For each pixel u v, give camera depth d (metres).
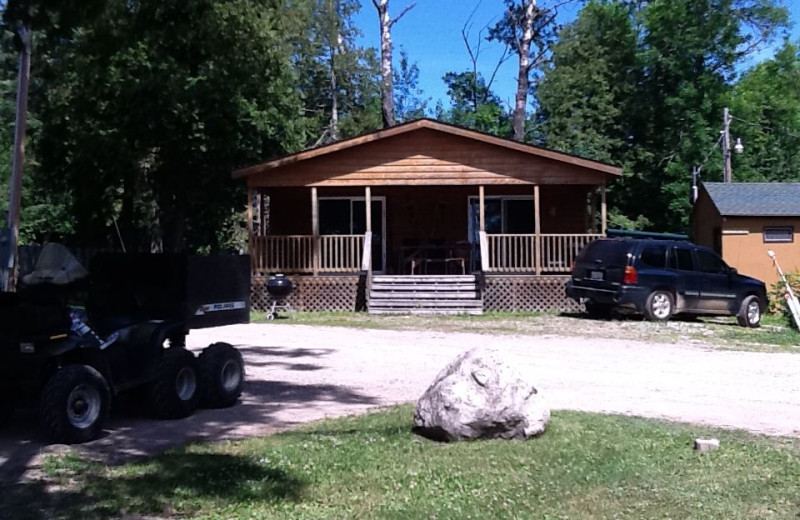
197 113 22.16
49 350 7.04
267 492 5.73
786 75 37.38
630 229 32.50
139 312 8.66
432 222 23.14
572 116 35.25
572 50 36.62
